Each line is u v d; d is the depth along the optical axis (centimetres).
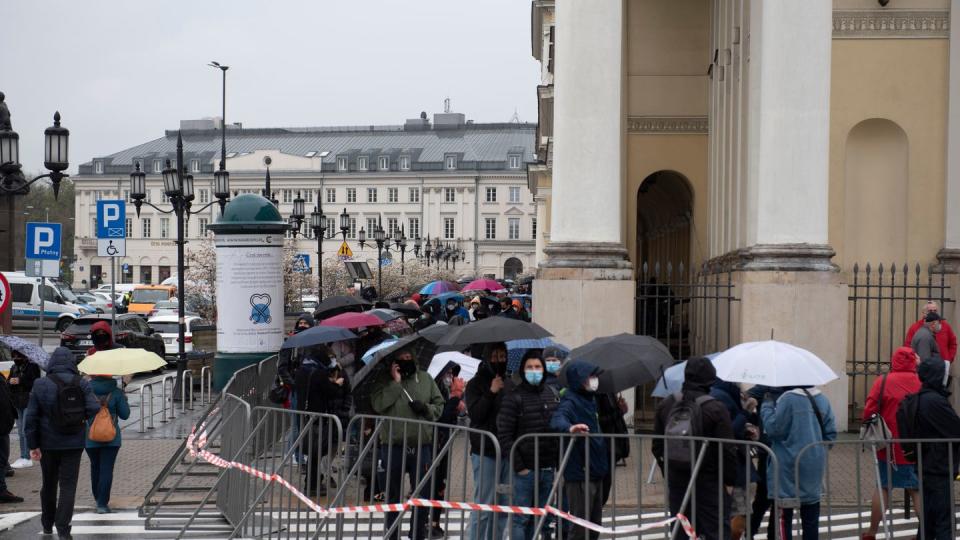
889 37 1959
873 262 1970
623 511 1188
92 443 1290
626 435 887
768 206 1767
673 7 2459
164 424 2156
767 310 1734
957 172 1944
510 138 13675
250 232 2088
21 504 1371
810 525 970
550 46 4959
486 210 13312
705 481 887
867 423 1112
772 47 1764
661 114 2461
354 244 13362
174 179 2639
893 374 1103
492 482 952
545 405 949
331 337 1342
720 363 990
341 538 1005
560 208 1809
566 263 1788
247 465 1158
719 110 2281
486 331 997
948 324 1747
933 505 959
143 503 1303
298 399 1369
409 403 1070
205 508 1334
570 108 1802
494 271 13325
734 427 1024
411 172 13312
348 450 1027
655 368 1020
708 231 2436
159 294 6069
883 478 1041
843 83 1962
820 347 1736
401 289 6750
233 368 2089
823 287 1736
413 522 959
